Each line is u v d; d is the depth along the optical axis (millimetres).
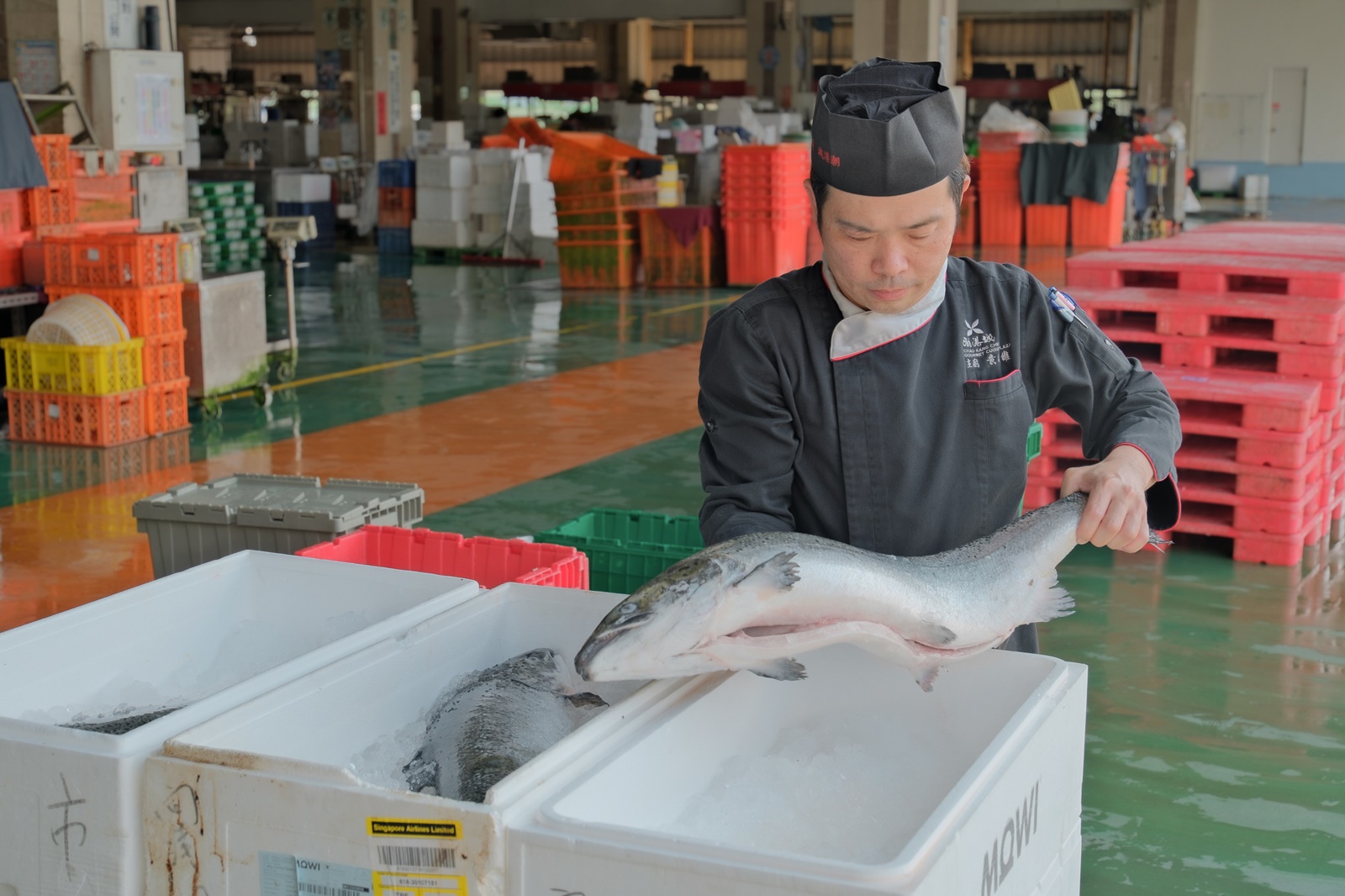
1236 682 4328
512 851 1496
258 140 25828
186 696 2285
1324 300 5773
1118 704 4148
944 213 1849
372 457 7480
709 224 15969
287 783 1574
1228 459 5609
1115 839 3289
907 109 1785
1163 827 3355
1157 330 5910
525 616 2438
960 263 2125
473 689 2152
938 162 1796
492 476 7043
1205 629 4805
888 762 2033
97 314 7734
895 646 1802
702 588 1635
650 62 48688
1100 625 4832
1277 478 5477
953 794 1568
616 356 11133
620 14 36438
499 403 9094
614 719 1799
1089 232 20375
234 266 18578
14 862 1733
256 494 3941
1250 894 3031
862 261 1896
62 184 9133
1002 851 1692
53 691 2248
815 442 2072
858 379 2027
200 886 1645
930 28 21438
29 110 9438
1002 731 1771
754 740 2098
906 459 2049
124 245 7879
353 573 2541
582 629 2393
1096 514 1897
